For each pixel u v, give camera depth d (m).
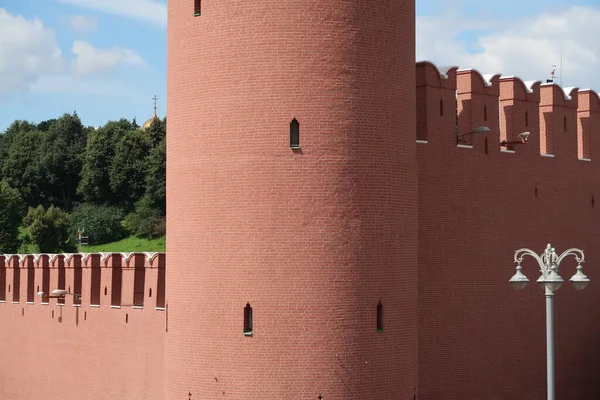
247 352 57.94
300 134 57.81
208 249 59.09
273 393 57.59
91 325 81.62
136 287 76.25
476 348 73.19
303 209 57.81
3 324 96.69
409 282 61.22
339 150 58.19
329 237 57.94
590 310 82.38
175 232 61.22
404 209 60.81
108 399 79.06
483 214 73.94
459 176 72.44
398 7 60.41
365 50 58.91
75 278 84.31
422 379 69.94
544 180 78.56
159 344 72.75
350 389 58.09
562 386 80.06
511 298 75.75
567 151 80.75
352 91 58.50
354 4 58.59
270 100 57.84
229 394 58.34
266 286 57.75
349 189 58.41
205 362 59.09
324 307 57.81
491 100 74.94
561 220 79.81
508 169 75.75
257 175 57.94
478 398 73.25
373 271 59.06
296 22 57.84
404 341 60.56
